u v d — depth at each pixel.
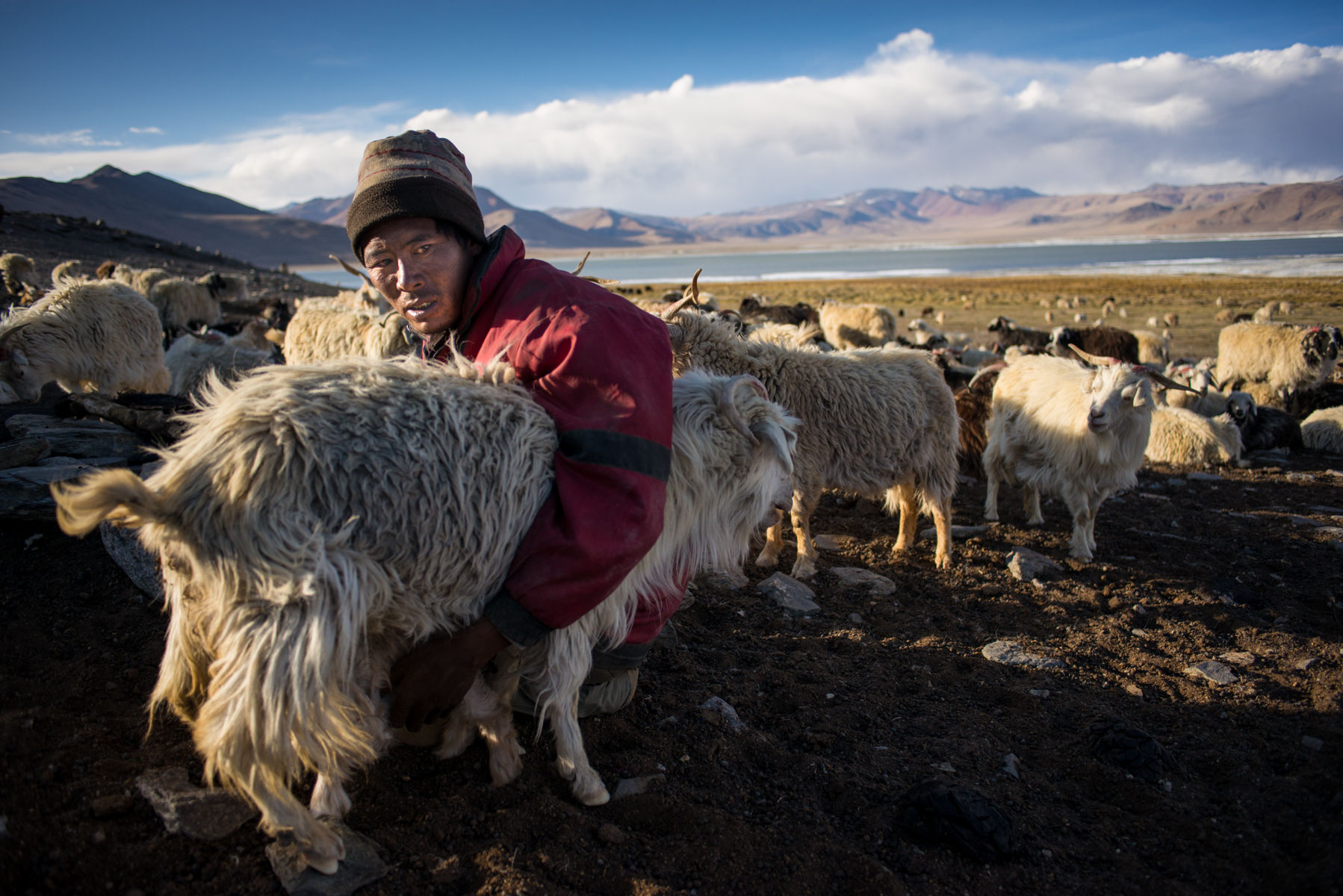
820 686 3.70
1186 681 4.02
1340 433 11.20
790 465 2.77
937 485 5.80
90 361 7.22
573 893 2.21
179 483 1.91
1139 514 7.37
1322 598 5.21
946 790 2.73
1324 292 47.12
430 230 2.39
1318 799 2.96
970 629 4.61
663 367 2.36
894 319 21.34
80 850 2.12
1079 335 17.17
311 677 1.86
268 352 8.68
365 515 1.97
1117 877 2.55
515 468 2.15
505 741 2.65
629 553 2.18
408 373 2.21
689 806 2.65
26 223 41.44
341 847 2.15
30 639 3.29
